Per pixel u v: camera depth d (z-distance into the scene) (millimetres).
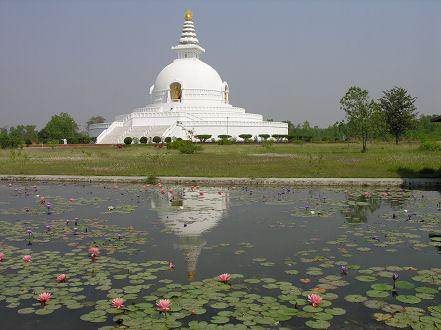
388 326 7020
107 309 7680
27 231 12992
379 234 12688
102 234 12891
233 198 19594
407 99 74438
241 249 11234
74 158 42781
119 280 9047
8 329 7004
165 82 96938
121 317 7344
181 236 12586
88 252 11062
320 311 7531
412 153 43812
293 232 12992
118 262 10195
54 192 22094
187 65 97188
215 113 90875
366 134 50281
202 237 12469
